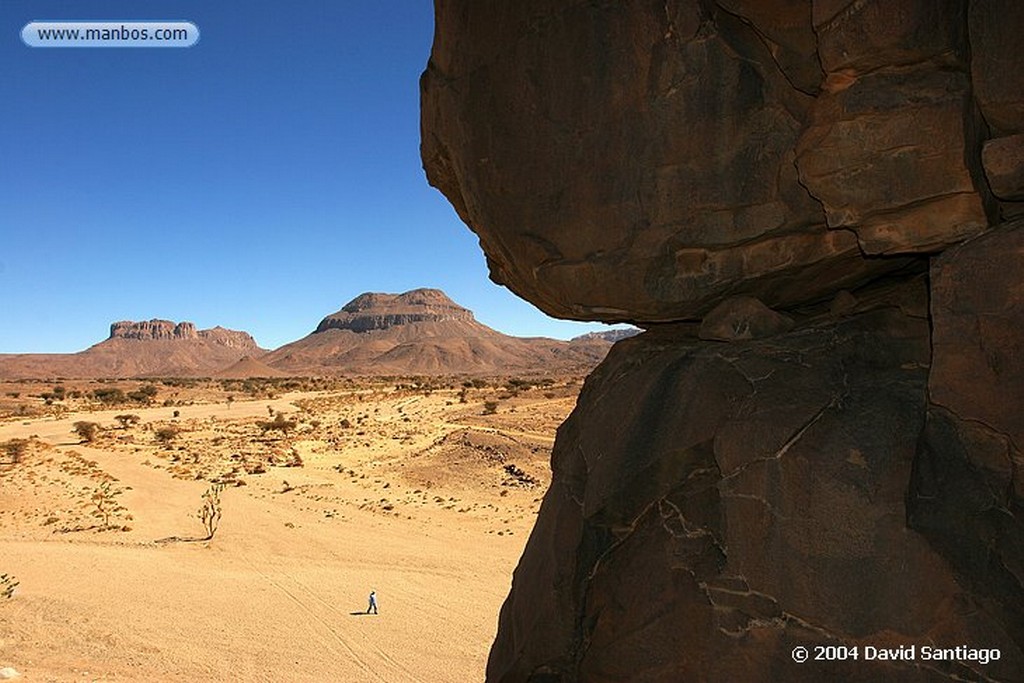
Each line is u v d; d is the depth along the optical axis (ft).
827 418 22.58
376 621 104.68
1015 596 18.79
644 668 22.93
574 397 358.02
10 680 67.00
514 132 26.13
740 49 22.94
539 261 27.12
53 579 116.37
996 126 20.06
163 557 136.77
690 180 23.86
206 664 85.10
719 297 26.22
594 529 26.08
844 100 20.66
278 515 175.42
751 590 21.71
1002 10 19.21
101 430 320.91
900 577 19.79
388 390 603.26
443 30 28.37
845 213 21.42
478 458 228.02
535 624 26.84
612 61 24.17
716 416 24.12
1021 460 19.35
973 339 19.77
